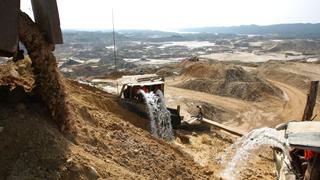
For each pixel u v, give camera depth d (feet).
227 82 122.72
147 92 55.83
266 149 45.09
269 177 38.24
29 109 19.66
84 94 44.47
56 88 20.02
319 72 162.30
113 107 48.62
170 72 143.74
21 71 26.03
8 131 17.38
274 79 156.56
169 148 32.27
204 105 96.17
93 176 17.60
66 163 17.08
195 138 53.06
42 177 16.10
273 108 107.55
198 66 136.56
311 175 22.21
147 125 50.90
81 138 21.31
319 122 23.06
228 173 37.99
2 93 20.51
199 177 26.89
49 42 19.88
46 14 19.40
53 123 19.92
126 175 19.85
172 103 94.48
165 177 23.75
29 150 17.01
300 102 116.37
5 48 17.48
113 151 23.02
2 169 15.99
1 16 17.22
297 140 21.68
